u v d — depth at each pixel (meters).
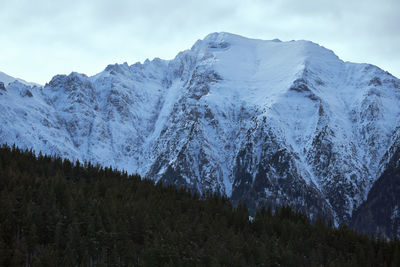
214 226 160.00
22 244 124.69
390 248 167.38
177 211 171.88
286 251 148.12
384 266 154.62
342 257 154.25
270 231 167.12
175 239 143.25
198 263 134.25
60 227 133.38
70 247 126.81
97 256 131.12
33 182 165.38
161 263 130.75
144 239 143.88
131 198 171.50
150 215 157.62
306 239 163.25
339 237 172.00
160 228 150.25
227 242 149.38
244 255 143.75
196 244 143.25
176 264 130.50
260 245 148.00
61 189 161.62
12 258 118.81
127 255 131.12
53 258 119.62
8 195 145.25
